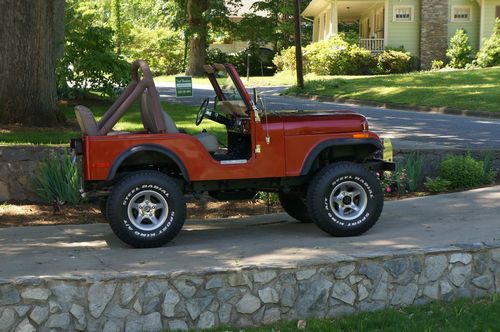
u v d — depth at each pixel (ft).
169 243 24.90
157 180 23.43
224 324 19.15
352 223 24.82
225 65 24.72
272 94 92.43
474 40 123.34
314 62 112.57
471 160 35.58
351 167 24.75
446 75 92.32
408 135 50.03
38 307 17.97
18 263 21.43
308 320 19.26
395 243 23.45
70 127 44.70
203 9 138.51
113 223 23.25
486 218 27.37
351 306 20.07
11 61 43.96
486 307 19.71
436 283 20.76
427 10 119.55
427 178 35.70
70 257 22.41
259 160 24.40
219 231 27.61
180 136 23.71
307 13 149.48
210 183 24.72
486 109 65.77
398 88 82.89
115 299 18.45
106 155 23.09
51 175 32.94
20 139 37.91
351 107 73.36
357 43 119.34
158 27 184.24
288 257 21.62
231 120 26.35
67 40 59.52
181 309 18.88
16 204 33.32
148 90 24.17
